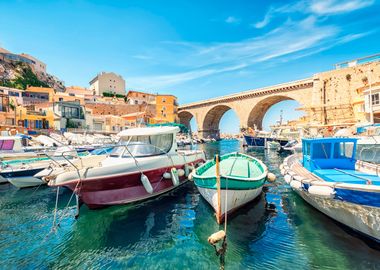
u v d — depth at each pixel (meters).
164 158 10.06
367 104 24.61
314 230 6.64
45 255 5.91
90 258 5.75
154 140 10.51
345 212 6.04
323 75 36.59
